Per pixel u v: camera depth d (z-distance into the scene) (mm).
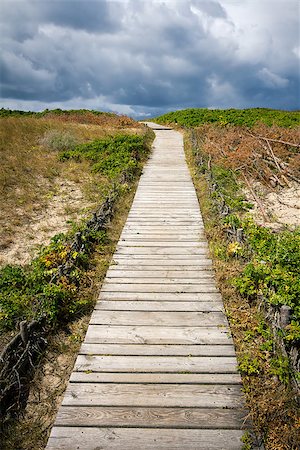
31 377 4059
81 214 9719
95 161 14352
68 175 12930
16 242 8086
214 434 3299
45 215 9680
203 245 7277
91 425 3391
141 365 4105
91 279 5941
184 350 4336
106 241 7430
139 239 7617
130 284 5840
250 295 5312
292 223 8992
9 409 3633
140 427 3369
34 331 4527
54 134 17109
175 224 8469
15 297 5168
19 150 15359
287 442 3221
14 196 10711
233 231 7090
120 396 3697
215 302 5312
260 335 4625
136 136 17734
